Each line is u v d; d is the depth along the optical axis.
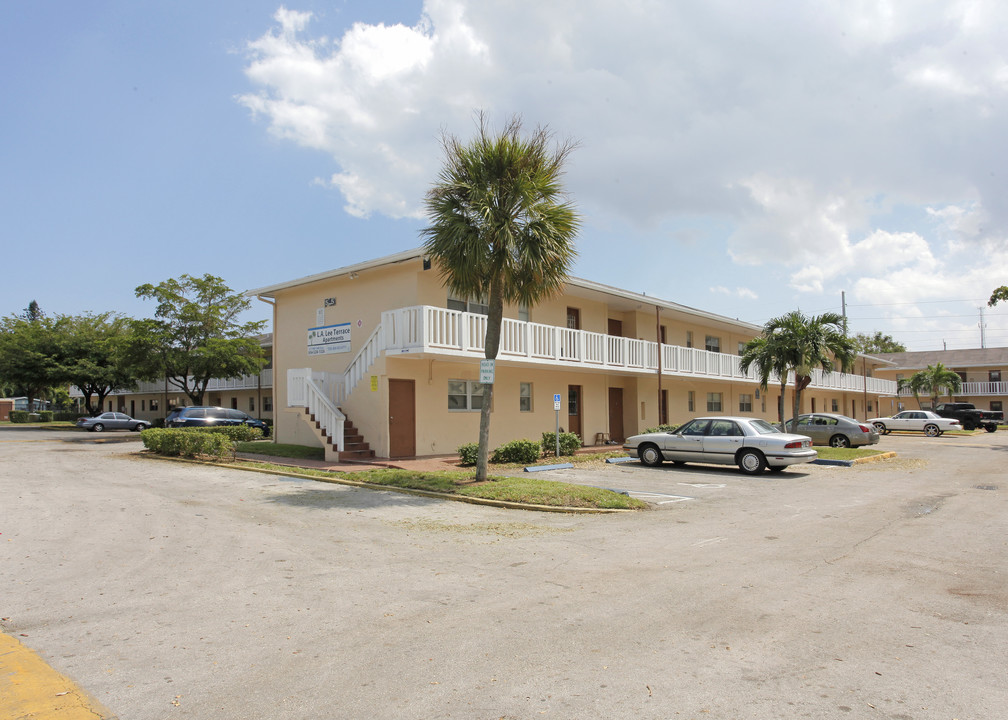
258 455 18.25
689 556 7.36
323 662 4.32
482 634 4.83
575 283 20.52
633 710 3.64
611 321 26.09
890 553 7.52
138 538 8.03
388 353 16.55
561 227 12.52
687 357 26.38
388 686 3.95
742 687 3.94
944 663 4.30
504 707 3.68
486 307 19.70
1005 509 10.72
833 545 7.95
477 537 8.38
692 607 5.48
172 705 3.70
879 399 55.50
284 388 21.77
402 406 17.48
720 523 9.48
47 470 15.59
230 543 7.83
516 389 21.03
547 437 18.42
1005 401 53.09
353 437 17.22
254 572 6.56
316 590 5.96
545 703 3.72
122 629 4.94
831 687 3.94
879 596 5.82
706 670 4.18
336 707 3.68
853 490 13.05
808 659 4.37
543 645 4.61
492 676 4.09
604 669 4.20
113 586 6.05
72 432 36.31
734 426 16.20
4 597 5.70
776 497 12.10
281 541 7.99
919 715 3.58
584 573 6.59
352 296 19.48
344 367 19.55
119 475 14.53
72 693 3.85
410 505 10.84
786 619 5.18
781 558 7.26
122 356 28.92
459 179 12.70
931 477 15.42
